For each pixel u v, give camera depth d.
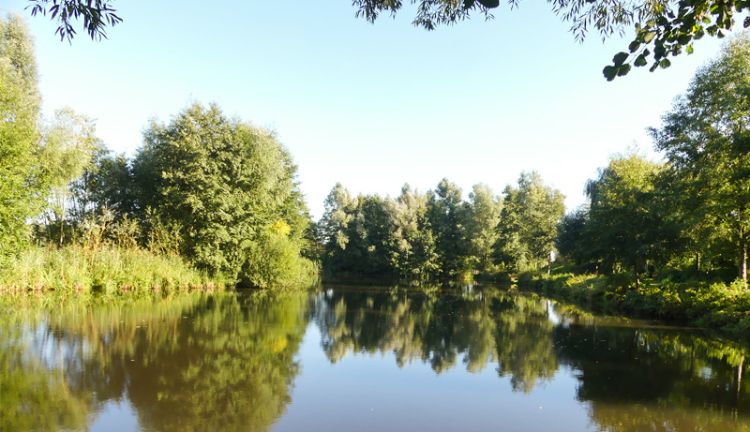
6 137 15.77
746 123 18.62
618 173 29.34
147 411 6.75
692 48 4.25
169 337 11.93
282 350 11.28
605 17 5.09
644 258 22.36
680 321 18.02
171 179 26.66
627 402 7.82
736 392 8.39
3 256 17.05
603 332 15.24
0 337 11.07
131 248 24.58
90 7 3.83
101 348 10.38
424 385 8.73
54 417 6.38
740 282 17.98
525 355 11.52
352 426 6.52
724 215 18.39
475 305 24.08
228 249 28.14
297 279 33.03
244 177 27.81
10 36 28.94
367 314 19.14
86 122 27.92
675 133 21.78
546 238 50.06
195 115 27.86
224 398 7.50
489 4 3.69
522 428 6.60
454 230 59.53
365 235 59.00
